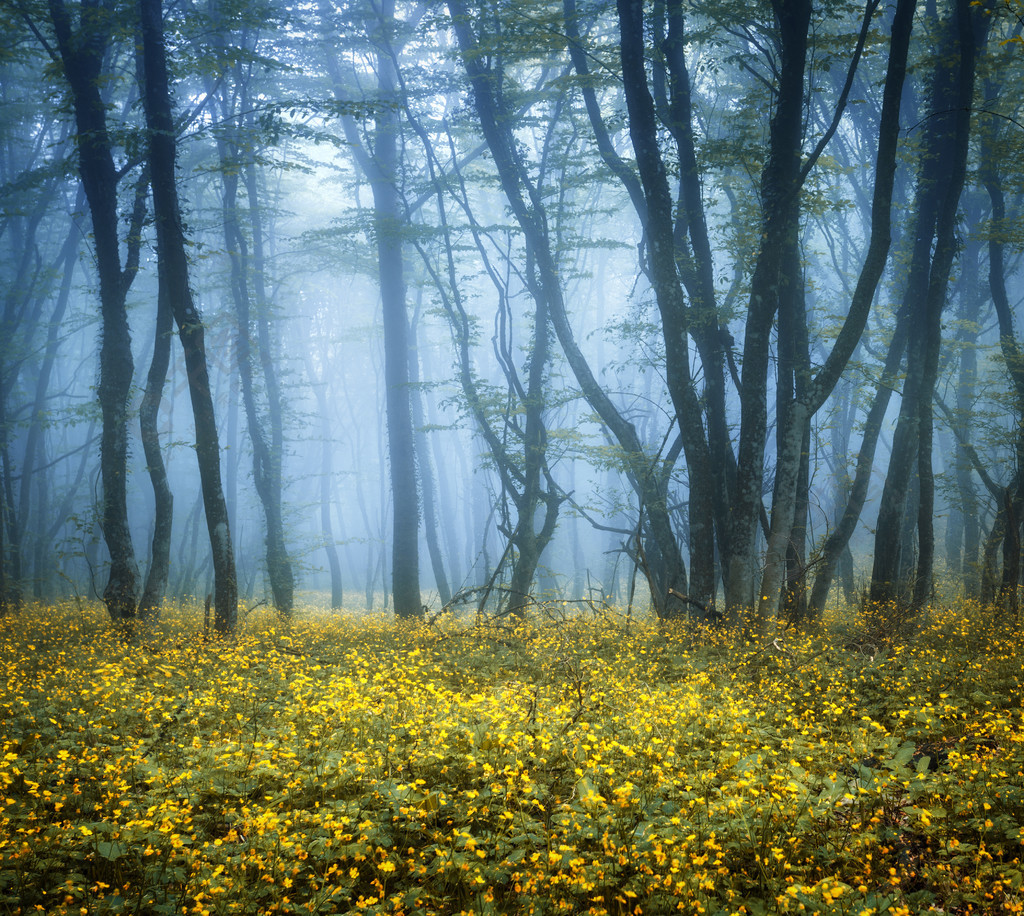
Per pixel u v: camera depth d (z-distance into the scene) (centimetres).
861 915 372
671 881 412
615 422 1496
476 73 1587
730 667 937
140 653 1088
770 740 643
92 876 453
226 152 2138
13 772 564
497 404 1711
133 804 518
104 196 1553
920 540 1359
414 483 1997
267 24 1509
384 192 2100
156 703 767
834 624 1384
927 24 1658
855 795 505
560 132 1819
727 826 471
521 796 538
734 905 407
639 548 1420
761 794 509
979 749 590
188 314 1370
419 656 1007
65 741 656
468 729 646
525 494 1667
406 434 2002
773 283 1162
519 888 428
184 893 428
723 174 1738
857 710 740
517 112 1717
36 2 1518
